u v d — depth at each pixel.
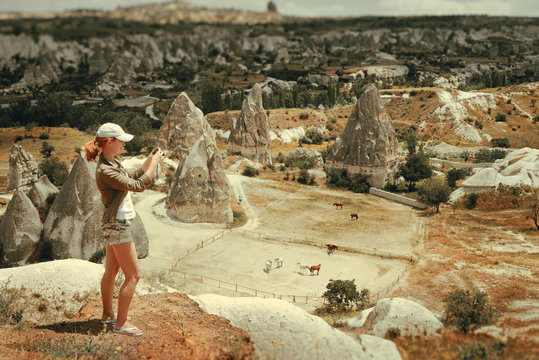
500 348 10.06
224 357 9.12
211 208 71.38
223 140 160.50
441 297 41.41
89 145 8.72
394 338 13.09
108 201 8.90
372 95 101.81
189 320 10.41
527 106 183.75
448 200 82.44
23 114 178.75
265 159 118.38
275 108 194.88
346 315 36.38
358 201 88.94
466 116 169.62
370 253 59.38
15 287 13.37
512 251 56.44
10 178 87.69
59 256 53.12
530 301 34.81
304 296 46.19
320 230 70.50
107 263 9.91
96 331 9.97
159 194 84.19
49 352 8.70
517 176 79.06
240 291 47.19
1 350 8.75
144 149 126.81
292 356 9.52
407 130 165.25
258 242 64.00
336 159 105.12
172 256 57.56
